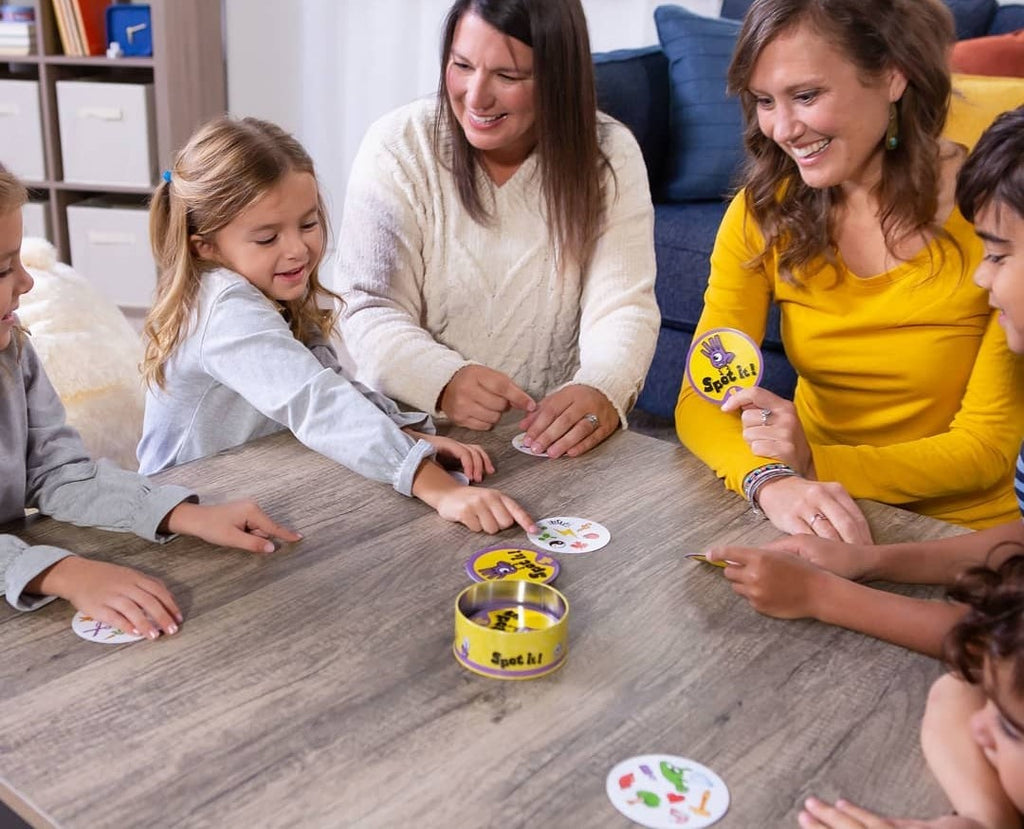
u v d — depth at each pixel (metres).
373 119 4.04
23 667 0.91
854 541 1.18
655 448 1.45
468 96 1.57
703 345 1.43
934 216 1.47
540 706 0.88
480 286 1.72
